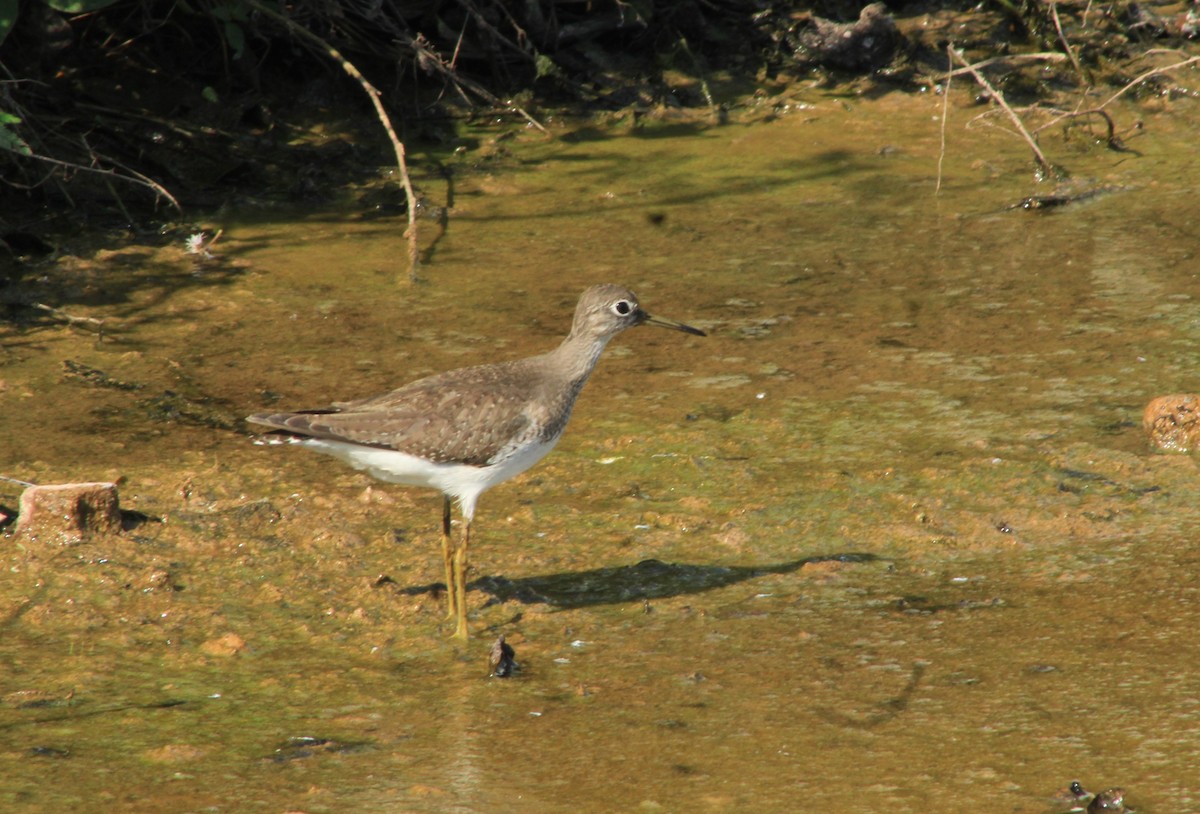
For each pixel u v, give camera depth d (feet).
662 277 51.47
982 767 24.41
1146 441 38.27
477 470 30.81
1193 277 49.78
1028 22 75.05
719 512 35.68
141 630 30.12
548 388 32.04
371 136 64.23
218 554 33.45
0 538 33.50
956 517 34.81
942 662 28.25
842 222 56.70
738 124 68.03
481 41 68.03
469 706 27.14
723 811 23.32
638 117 67.97
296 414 30.12
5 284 49.57
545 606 31.24
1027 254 52.85
